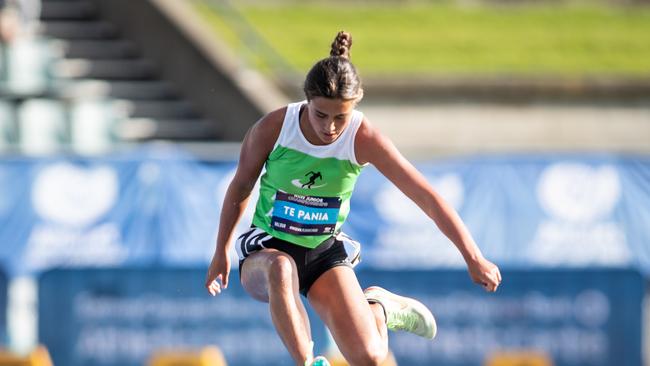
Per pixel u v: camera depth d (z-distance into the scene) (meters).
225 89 45.22
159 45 46.97
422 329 18.53
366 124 16.70
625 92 51.94
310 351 16.22
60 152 37.78
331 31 60.75
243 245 17.75
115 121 42.66
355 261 18.28
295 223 17.31
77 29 48.06
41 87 43.69
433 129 51.16
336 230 17.73
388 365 30.94
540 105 51.78
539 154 39.31
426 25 63.84
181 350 34.16
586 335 34.72
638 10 69.44
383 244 34.22
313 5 66.12
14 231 33.91
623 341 34.69
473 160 34.75
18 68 43.84
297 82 49.19
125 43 47.69
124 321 34.12
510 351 34.66
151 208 34.22
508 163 34.78
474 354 34.59
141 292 34.16
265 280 17.02
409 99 51.25
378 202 34.34
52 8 48.91
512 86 51.59
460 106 51.47
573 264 34.53
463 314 34.53
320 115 16.02
